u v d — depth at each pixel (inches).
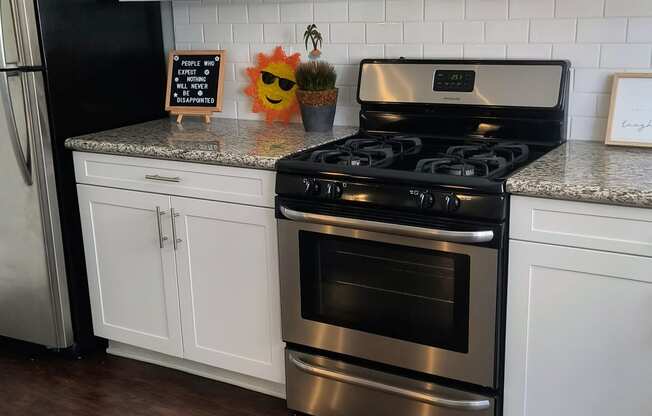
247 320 110.1
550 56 106.2
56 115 117.4
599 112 104.8
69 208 121.5
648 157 94.3
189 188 109.0
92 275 124.4
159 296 117.9
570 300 84.4
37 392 118.2
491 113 108.3
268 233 103.7
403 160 98.0
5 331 129.9
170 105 133.0
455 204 85.8
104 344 131.8
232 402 113.0
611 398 85.0
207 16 133.5
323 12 122.0
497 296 86.7
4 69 113.1
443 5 111.7
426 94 111.7
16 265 124.0
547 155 97.8
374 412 99.6
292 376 105.7
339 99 124.3
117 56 127.7
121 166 114.8
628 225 79.1
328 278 98.7
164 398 115.0
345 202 93.7
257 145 109.8
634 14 99.3
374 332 96.7
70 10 118.0
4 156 117.9
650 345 81.1
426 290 91.5
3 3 111.7
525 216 84.4
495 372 89.6
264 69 129.2
